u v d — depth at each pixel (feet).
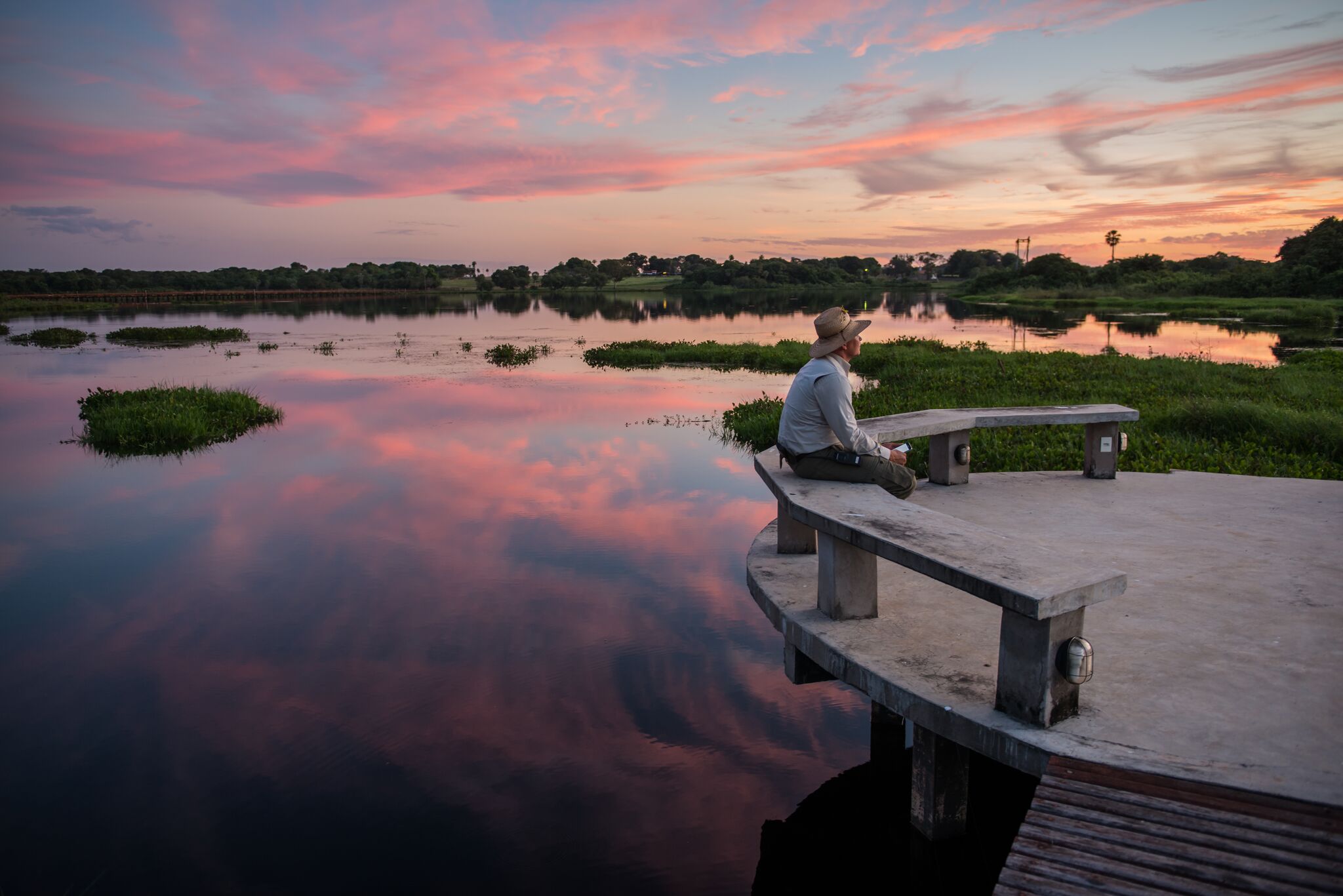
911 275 598.34
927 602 12.75
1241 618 11.78
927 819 10.76
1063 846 7.10
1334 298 211.61
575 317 190.39
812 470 14.58
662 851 11.16
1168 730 8.80
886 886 10.46
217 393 55.26
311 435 43.50
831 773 13.06
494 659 17.08
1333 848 6.81
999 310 218.38
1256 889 6.43
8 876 10.75
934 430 18.44
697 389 63.82
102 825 11.87
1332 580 13.19
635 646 17.69
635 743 13.94
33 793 12.67
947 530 11.03
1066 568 9.35
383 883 10.55
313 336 125.49
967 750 10.69
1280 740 8.57
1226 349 88.17
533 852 11.11
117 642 18.15
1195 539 15.31
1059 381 47.83
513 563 23.00
